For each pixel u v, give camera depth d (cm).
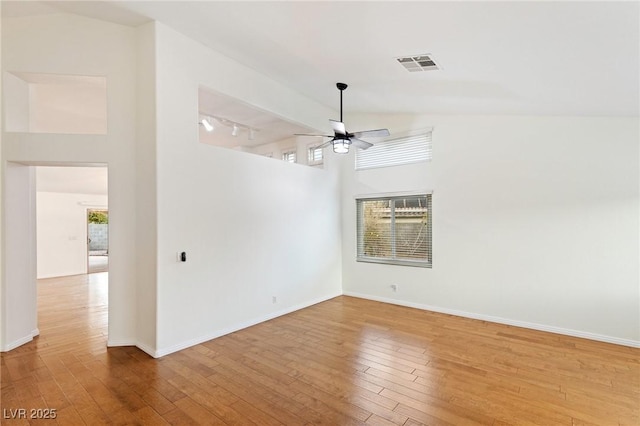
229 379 291
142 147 354
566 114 396
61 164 363
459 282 486
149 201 347
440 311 505
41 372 302
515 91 348
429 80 368
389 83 401
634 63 242
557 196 411
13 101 354
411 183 534
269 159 480
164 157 345
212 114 543
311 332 416
